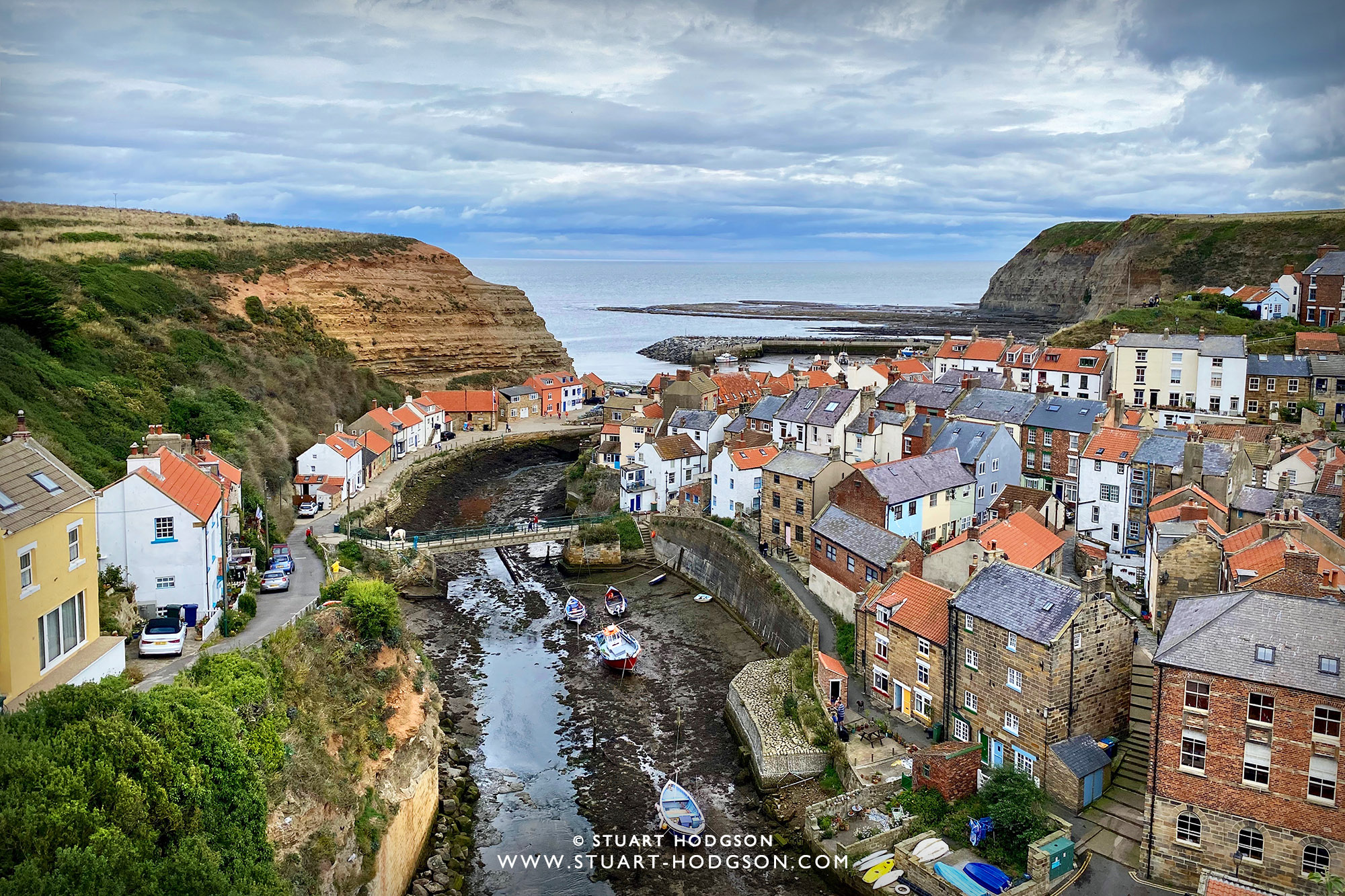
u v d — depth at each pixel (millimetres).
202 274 147375
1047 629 49094
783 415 109625
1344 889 38375
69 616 40469
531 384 174000
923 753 51094
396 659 53469
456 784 55938
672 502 104250
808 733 58312
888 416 99062
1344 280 140375
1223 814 42062
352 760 44719
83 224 162375
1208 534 59781
